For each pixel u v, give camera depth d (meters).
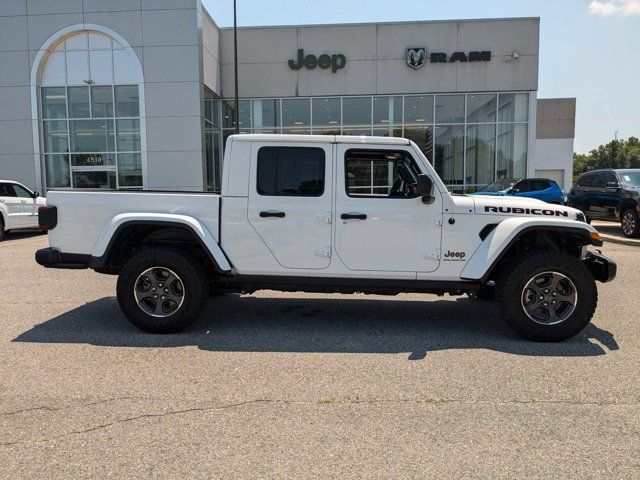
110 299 6.94
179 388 3.88
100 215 5.30
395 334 5.34
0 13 21.38
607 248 12.34
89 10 21.27
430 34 23.22
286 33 23.66
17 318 5.93
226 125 24.80
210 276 5.61
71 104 21.98
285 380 4.05
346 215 5.14
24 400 3.66
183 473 2.75
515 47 23.06
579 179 16.97
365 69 23.58
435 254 5.14
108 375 4.14
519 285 4.97
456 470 2.78
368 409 3.53
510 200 5.37
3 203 13.84
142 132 21.64
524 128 23.62
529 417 3.41
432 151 23.83
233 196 5.21
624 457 2.91
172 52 21.20
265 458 2.90
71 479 2.69
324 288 5.39
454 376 4.14
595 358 4.58
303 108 24.17
